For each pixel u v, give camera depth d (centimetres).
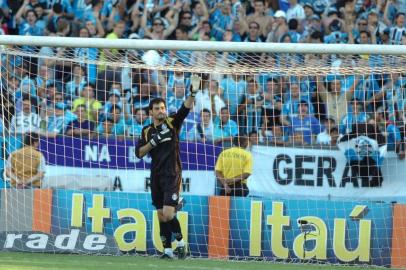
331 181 3684
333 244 3281
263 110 3834
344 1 5144
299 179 3672
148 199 3328
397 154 3706
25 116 3684
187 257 3288
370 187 3681
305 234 3291
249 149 3703
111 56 3903
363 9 5134
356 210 3294
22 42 3231
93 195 3328
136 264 2884
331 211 3300
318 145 3712
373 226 3288
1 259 2912
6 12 4997
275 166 3681
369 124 3791
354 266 3247
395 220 3284
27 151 3572
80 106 3797
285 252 3291
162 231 3127
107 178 3628
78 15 5041
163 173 3050
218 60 3834
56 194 3328
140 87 3881
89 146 3662
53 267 2692
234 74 3672
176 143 3069
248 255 3303
